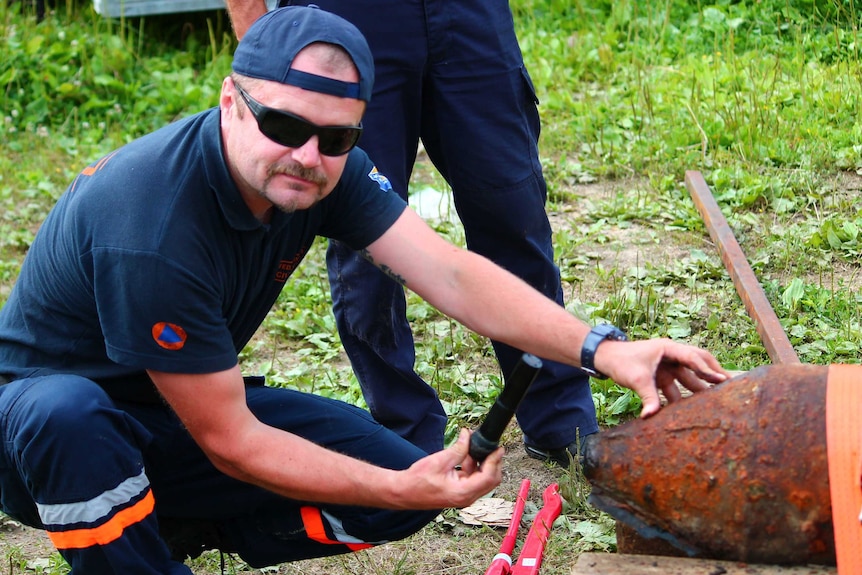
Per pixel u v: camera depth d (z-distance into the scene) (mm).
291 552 2770
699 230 5129
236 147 2199
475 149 3236
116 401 2566
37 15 8750
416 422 3506
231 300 2438
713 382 2176
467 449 2240
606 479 2080
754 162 5590
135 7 8086
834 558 1933
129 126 7477
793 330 4078
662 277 4680
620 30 7789
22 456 2336
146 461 2621
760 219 5090
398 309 3377
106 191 2279
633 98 6742
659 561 2002
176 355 2229
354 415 2801
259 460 2299
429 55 3168
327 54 2115
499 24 3203
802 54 6828
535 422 3451
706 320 4316
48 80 7770
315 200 2240
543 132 6477
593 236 5230
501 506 3314
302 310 4828
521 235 3328
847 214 5039
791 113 6059
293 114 2115
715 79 6594
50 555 3223
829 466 1875
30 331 2512
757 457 1941
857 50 6754
